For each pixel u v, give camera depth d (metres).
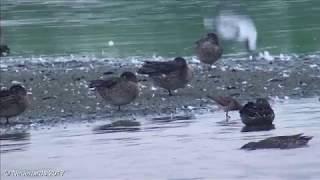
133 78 22.56
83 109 22.48
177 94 24.05
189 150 17.84
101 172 16.47
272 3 44.88
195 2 46.62
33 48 33.94
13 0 51.59
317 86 24.81
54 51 33.09
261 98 21.47
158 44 33.91
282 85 24.95
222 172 16.12
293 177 15.70
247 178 15.70
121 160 17.28
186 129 19.86
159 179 15.82
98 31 38.03
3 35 35.84
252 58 29.62
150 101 23.27
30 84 25.61
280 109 21.94
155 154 17.64
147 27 38.72
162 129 19.98
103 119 21.45
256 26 37.38
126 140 18.94
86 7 47.53
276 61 28.94
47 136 19.72
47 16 44.19
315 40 33.53
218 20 28.77
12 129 20.66
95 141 18.97
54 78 26.47
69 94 24.06
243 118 20.02
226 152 17.59
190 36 35.66
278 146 17.78
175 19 40.81
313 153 17.28
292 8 42.84
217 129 19.78
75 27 39.50
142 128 20.19
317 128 19.52
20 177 16.53
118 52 32.31
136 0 48.94
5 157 17.86
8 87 25.28
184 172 16.23
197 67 28.08
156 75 23.92
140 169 16.56
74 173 16.48
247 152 17.50
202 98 23.52
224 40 31.30
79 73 27.27
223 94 23.98
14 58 31.56
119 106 22.52
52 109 22.52
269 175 15.88
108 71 27.48
